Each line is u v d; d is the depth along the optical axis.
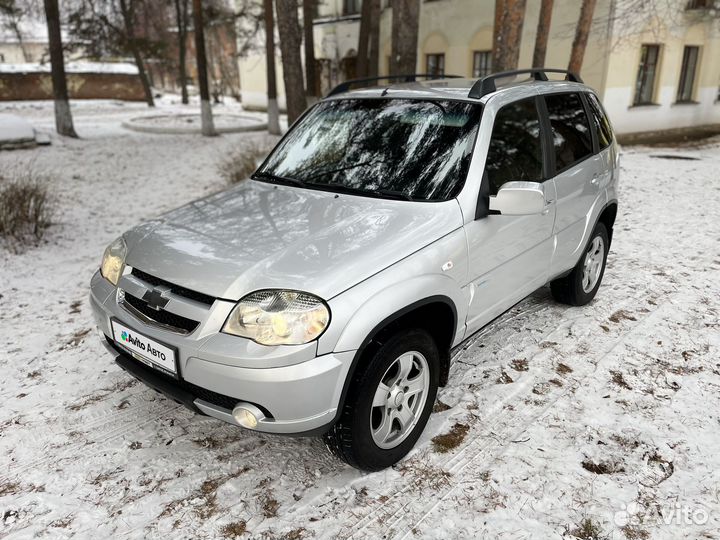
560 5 13.93
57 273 5.57
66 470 2.67
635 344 3.75
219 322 2.24
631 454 2.70
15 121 13.95
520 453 2.72
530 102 3.45
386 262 2.40
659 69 15.15
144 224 2.98
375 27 15.85
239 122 20.73
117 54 25.06
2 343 4.01
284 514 2.38
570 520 2.31
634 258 5.45
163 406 3.20
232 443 2.86
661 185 8.98
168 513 2.40
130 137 16.45
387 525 2.31
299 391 2.14
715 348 3.68
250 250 2.47
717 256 5.46
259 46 22.39
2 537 2.29
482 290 2.97
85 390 3.38
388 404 2.53
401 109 3.34
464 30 16.34
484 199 2.88
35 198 6.76
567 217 3.66
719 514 2.34
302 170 3.35
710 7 14.88
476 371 3.45
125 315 2.57
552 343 3.78
